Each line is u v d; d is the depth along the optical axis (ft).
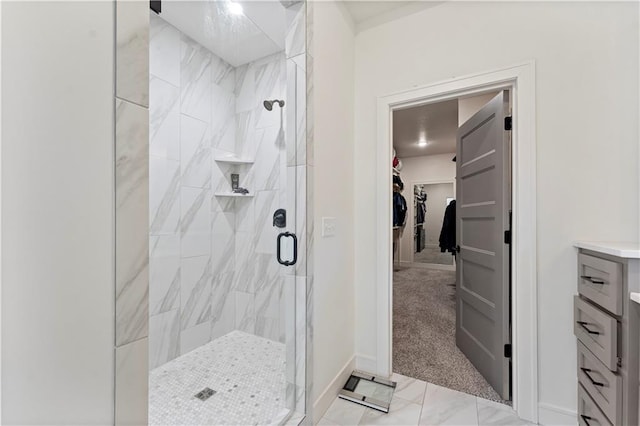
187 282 6.98
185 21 6.50
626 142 4.37
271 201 7.32
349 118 6.38
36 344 1.56
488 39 5.34
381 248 6.32
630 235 4.32
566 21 4.75
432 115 12.05
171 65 6.69
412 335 8.39
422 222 20.15
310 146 4.79
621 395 3.28
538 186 4.84
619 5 4.43
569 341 4.59
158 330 6.36
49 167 1.61
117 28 1.90
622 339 3.31
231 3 5.90
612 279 3.41
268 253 7.29
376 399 5.43
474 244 6.60
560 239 4.69
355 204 6.64
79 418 1.73
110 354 1.88
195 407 5.04
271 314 7.04
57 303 1.64
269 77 7.60
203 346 7.23
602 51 4.52
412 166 20.08
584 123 4.60
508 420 4.86
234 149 8.13
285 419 4.52
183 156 6.95
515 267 5.06
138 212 2.02
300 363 4.73
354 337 6.55
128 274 1.97
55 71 1.63
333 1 5.66
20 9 1.51
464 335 7.11
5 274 1.46
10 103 1.48
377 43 6.43
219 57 7.76
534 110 4.88
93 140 1.79
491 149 5.88
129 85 1.96
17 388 1.50
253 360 6.64
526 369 4.86
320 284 5.12
